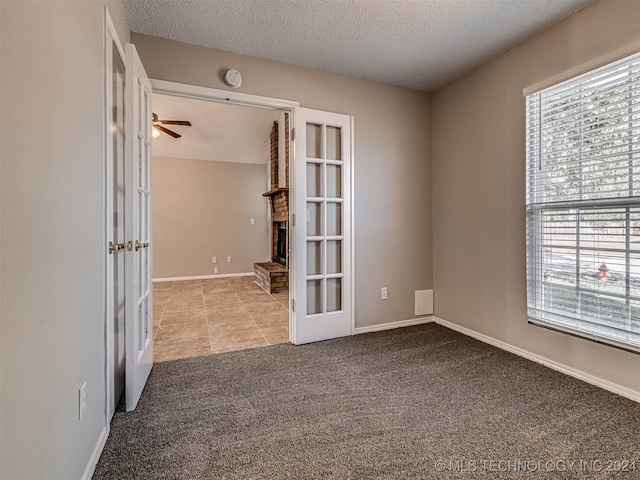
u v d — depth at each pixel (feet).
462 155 10.00
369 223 10.30
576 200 7.12
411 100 10.90
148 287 7.29
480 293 9.47
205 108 17.62
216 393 6.48
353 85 9.98
